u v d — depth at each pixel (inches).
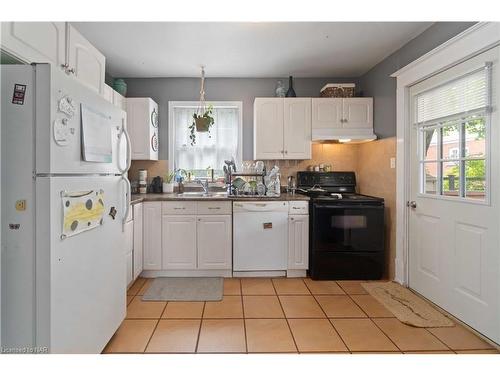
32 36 59.6
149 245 121.8
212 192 149.8
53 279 49.4
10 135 48.2
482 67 77.7
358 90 152.5
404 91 111.8
